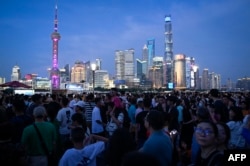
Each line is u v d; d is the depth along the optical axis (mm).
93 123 9375
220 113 6996
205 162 3180
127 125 9555
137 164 1529
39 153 5160
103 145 4309
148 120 4090
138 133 7742
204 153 3295
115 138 3211
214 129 3229
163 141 3889
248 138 5391
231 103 11586
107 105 10836
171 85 190750
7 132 3537
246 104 8320
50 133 5371
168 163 3846
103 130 9383
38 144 5160
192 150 4477
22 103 6289
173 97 11438
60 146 6121
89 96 11148
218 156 3096
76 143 4172
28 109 9148
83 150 4145
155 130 4016
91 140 5621
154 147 3799
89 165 4074
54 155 5426
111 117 9578
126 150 3123
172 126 7613
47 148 5250
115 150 3152
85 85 154750
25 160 3330
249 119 5508
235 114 5832
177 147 5879
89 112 10836
